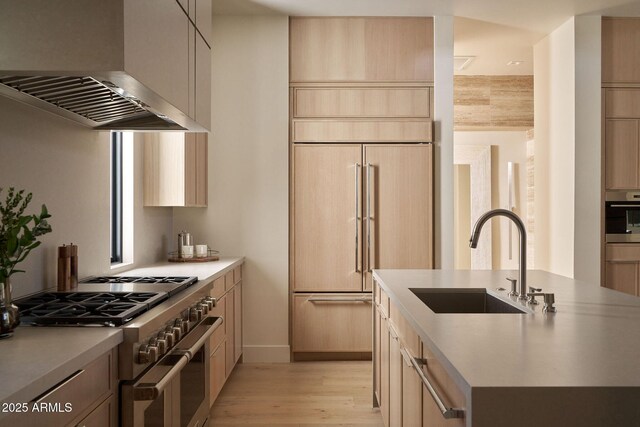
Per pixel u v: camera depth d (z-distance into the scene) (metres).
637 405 1.05
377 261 4.41
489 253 6.73
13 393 1.05
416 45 4.50
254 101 4.45
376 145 4.40
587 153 4.48
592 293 2.30
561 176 4.73
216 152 4.45
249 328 4.45
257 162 4.45
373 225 4.40
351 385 3.81
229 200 4.45
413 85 4.49
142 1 1.79
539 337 1.48
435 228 4.49
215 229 4.45
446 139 4.47
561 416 1.05
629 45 4.57
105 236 3.06
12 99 2.11
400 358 2.17
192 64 2.50
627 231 4.56
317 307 4.41
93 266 2.89
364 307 4.41
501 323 1.67
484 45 5.28
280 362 4.43
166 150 3.74
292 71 4.49
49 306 1.93
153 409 1.80
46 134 2.39
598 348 1.35
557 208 4.81
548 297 1.86
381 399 2.92
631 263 4.56
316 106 4.48
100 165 2.99
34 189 2.29
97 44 1.62
